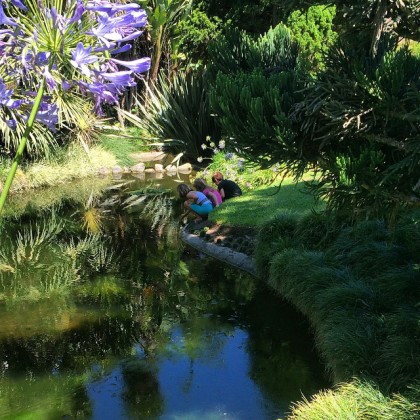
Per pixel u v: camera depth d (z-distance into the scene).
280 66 5.11
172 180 14.59
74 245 9.48
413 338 4.59
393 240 6.27
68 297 7.16
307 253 6.70
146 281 7.67
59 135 15.48
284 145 3.70
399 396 3.93
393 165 3.51
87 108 2.80
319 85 3.69
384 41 3.94
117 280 7.74
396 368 4.29
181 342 5.86
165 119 16.62
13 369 5.36
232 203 9.78
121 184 14.30
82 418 4.54
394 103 3.52
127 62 2.35
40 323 6.37
